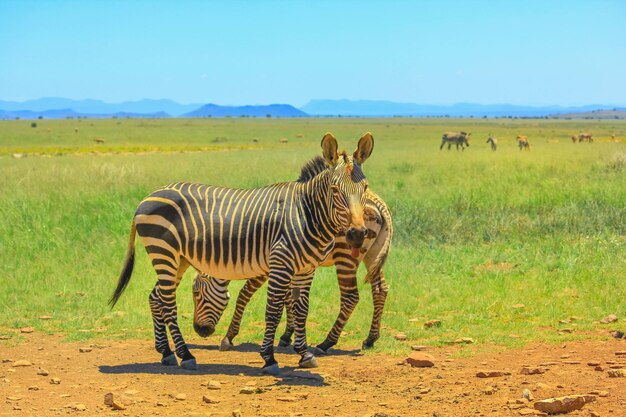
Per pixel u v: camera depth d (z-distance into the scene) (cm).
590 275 959
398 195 1716
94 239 1200
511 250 1148
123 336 779
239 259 643
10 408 516
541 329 762
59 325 817
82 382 596
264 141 6394
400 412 487
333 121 17550
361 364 661
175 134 7369
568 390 510
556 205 1516
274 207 633
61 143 5531
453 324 797
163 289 657
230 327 752
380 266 714
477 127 11494
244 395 552
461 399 509
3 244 1142
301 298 657
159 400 540
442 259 1095
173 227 652
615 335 710
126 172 1997
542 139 6481
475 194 1656
